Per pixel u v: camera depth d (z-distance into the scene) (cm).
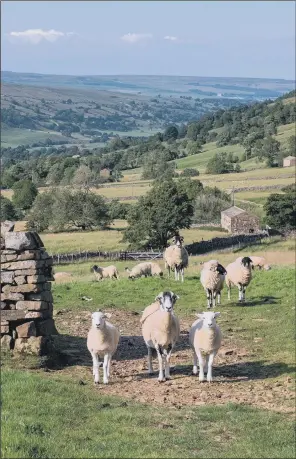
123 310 2662
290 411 1434
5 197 13562
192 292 3064
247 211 10050
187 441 1173
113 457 1018
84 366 1773
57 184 16938
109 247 7956
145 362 1862
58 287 3166
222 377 1711
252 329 2295
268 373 1758
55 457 987
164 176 17000
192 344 1677
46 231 10412
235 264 2786
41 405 1283
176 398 1499
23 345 1719
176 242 3362
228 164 18950
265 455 1119
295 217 9731
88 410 1304
